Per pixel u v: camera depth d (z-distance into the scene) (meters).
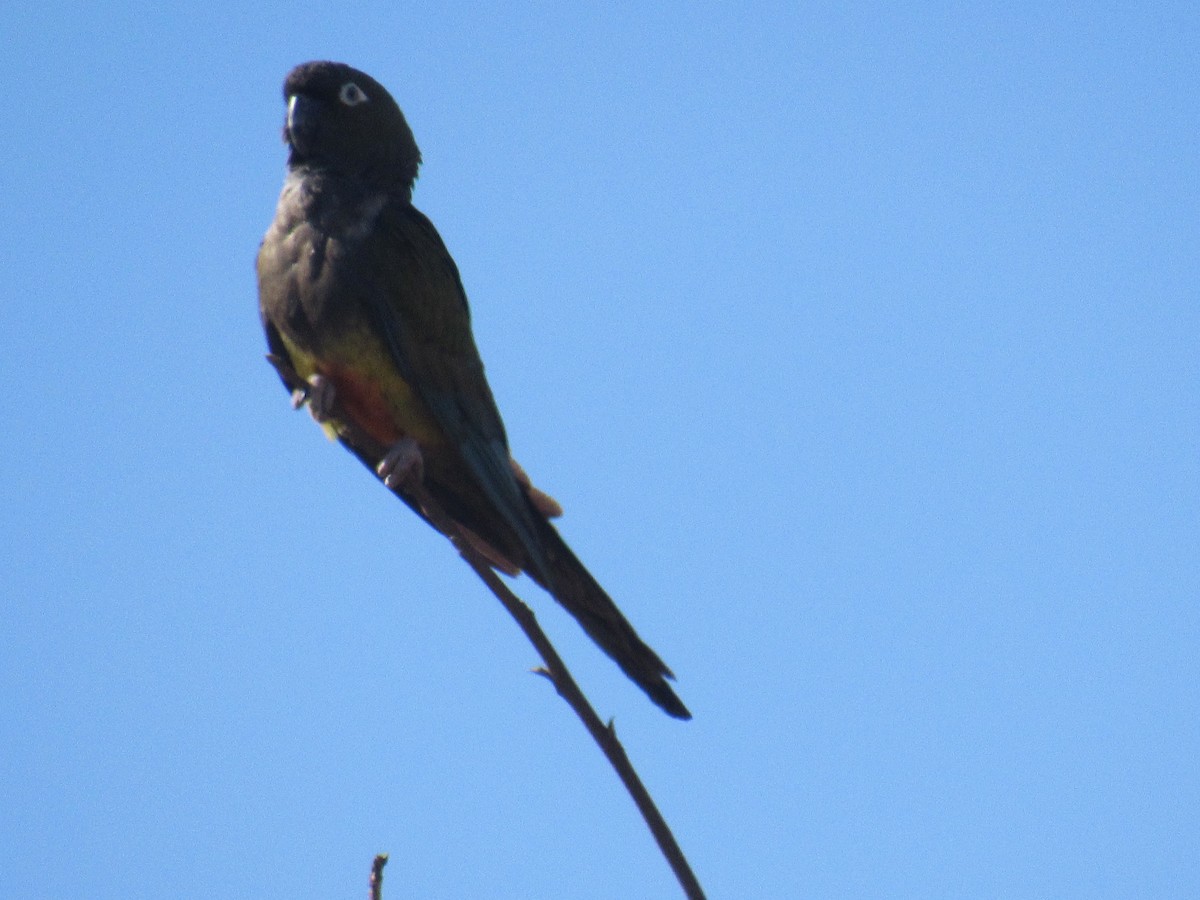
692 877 6.70
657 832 6.78
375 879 6.61
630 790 6.85
